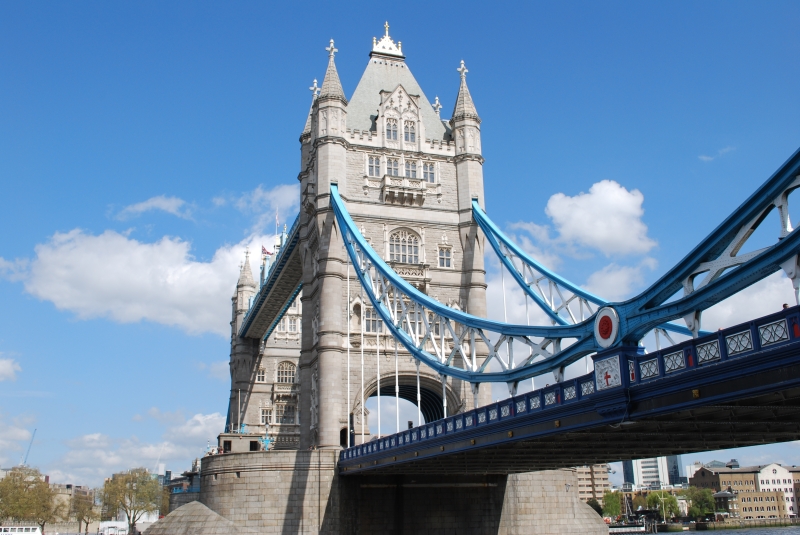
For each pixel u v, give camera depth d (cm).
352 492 5634
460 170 7019
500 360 3869
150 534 5694
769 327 2092
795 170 2138
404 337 5156
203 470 5909
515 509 5869
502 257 5922
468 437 3828
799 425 2936
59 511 14350
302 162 7538
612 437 3275
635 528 14988
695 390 2359
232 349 12019
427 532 5647
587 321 3028
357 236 5944
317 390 6231
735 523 16625
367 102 7231
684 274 2517
